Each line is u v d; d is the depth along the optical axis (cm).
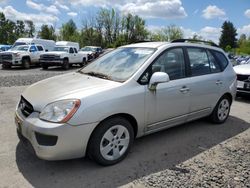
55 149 316
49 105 325
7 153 391
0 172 339
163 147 435
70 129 317
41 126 314
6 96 790
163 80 378
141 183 326
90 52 2653
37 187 311
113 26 6562
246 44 8119
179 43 466
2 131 479
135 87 378
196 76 478
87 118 326
